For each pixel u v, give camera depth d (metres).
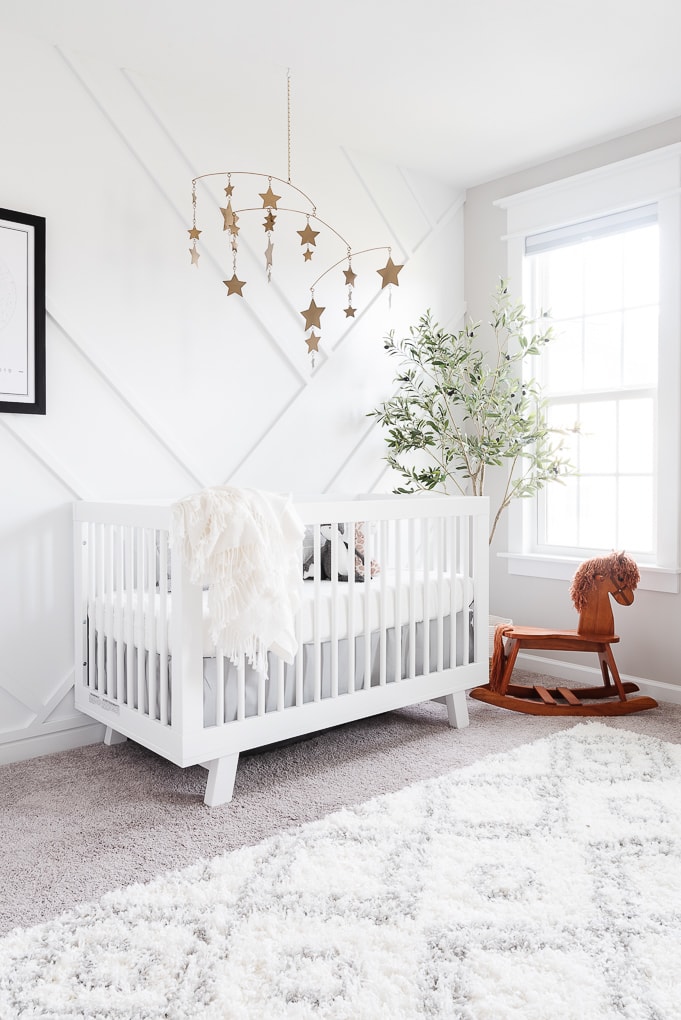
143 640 2.29
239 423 3.09
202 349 2.98
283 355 3.23
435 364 3.55
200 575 2.03
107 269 2.72
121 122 2.74
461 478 3.98
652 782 2.27
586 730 2.76
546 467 3.55
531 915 1.59
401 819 2.03
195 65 2.74
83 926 1.56
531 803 2.12
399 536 2.68
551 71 2.80
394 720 2.99
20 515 2.55
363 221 3.50
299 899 1.65
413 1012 1.32
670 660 3.21
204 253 2.97
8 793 2.26
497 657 3.24
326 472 3.39
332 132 3.30
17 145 2.51
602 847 1.87
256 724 2.27
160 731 2.20
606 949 1.47
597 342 3.53
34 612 2.59
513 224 3.73
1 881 1.75
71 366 2.65
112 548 2.49
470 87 2.91
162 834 1.99
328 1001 1.34
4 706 2.55
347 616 2.55
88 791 2.28
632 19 2.47
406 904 1.63
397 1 2.36
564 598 3.57
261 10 2.40
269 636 2.17
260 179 3.12
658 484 3.23
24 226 2.49
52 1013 1.32
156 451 2.86
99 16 2.43
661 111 3.11
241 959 1.45
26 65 2.53
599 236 3.41
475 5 2.38
